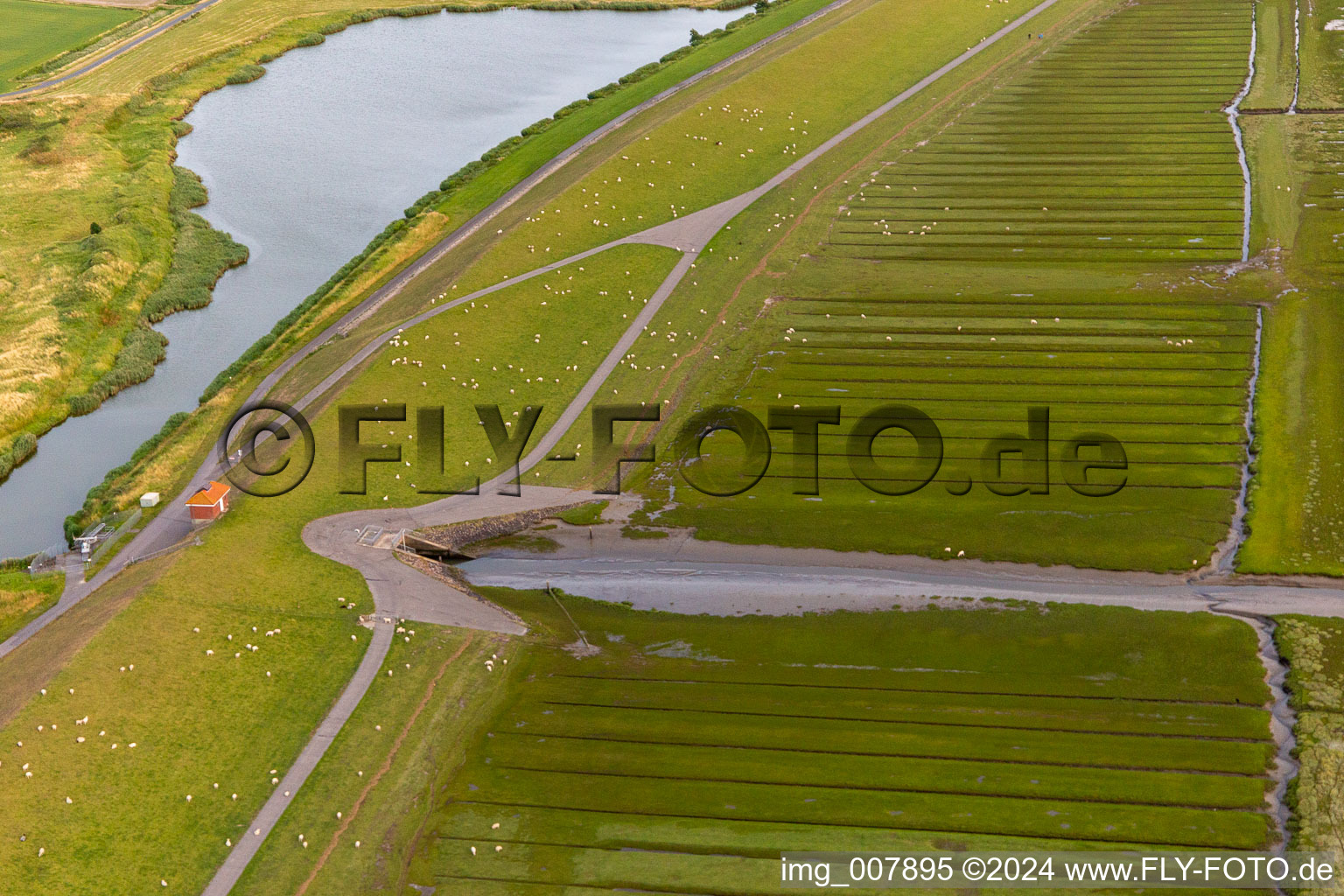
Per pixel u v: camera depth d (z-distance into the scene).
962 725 71.38
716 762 69.06
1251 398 101.62
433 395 104.06
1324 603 79.31
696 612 82.19
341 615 80.25
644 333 114.06
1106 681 74.56
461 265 124.25
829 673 76.44
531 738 71.38
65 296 124.94
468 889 61.56
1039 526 88.06
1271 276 119.94
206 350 119.00
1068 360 107.69
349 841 64.44
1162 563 83.94
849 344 111.38
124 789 66.31
